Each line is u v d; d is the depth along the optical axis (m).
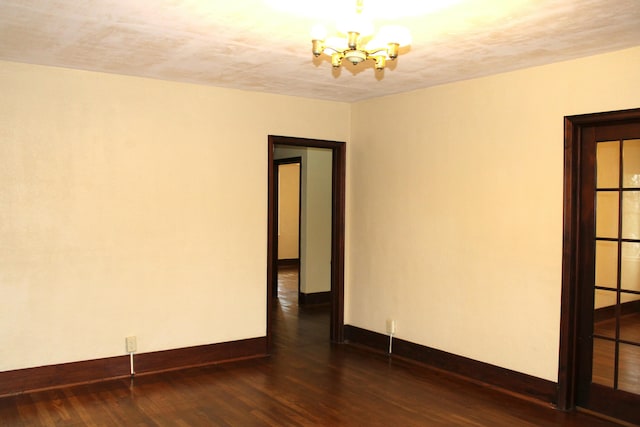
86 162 4.35
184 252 4.82
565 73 3.92
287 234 12.10
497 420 3.74
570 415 3.84
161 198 4.69
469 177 4.59
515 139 4.24
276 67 4.20
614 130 3.76
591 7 2.80
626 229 3.71
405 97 5.16
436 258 4.88
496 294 4.39
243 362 5.04
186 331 4.85
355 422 3.69
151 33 3.33
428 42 3.46
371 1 2.74
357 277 5.73
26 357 4.16
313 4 2.81
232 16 3.01
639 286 3.65
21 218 4.11
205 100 4.89
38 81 4.14
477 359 4.54
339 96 5.40
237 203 5.09
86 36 3.40
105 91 4.41
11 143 4.06
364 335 5.64
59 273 4.27
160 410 3.86
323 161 7.67
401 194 5.22
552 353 4.02
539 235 4.09
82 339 4.38
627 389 3.72
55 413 3.78
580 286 3.94
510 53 3.72
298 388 4.34
